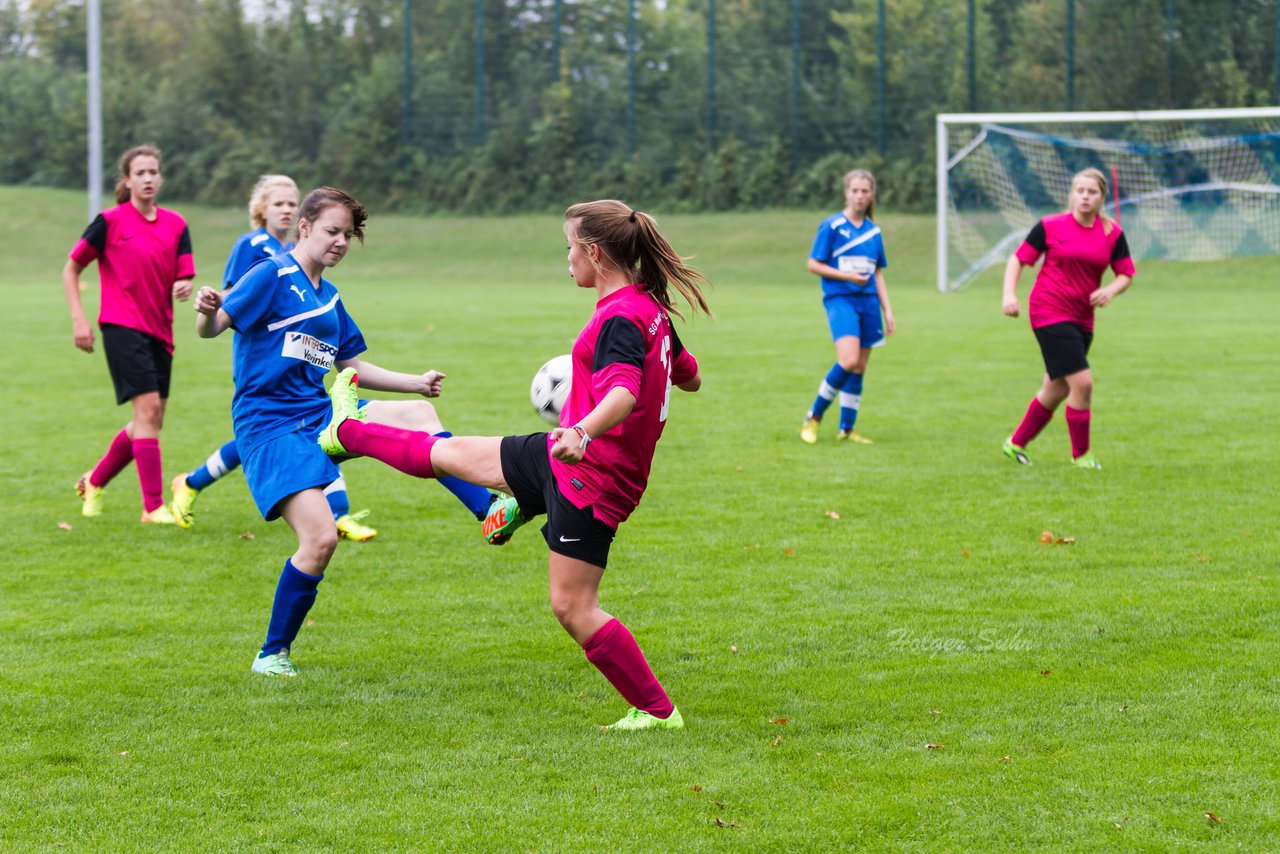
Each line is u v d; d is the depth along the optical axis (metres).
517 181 64.12
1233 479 12.57
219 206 67.50
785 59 61.09
